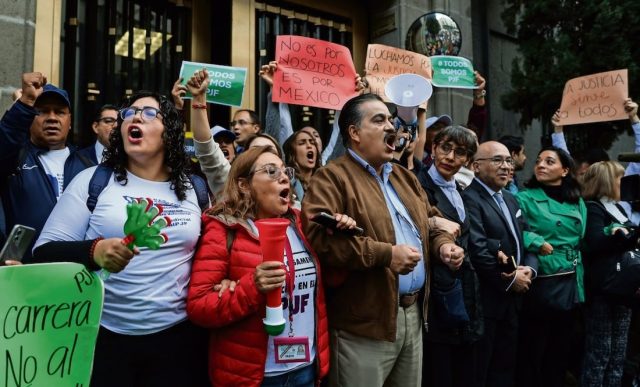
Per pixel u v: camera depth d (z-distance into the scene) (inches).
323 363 82.3
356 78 137.2
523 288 120.4
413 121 119.1
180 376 77.7
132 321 74.7
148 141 78.3
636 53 195.2
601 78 166.4
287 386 79.1
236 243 79.2
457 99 209.2
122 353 74.6
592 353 146.4
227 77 129.0
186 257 79.4
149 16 166.6
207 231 80.2
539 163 143.3
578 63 196.5
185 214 80.0
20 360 64.7
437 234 97.7
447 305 101.5
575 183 143.6
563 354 141.2
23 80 91.8
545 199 140.9
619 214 147.0
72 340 67.1
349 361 86.7
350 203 88.5
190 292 76.7
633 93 193.2
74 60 149.2
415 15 205.8
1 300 64.2
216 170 101.1
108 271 66.7
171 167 81.7
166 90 171.0
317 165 126.6
